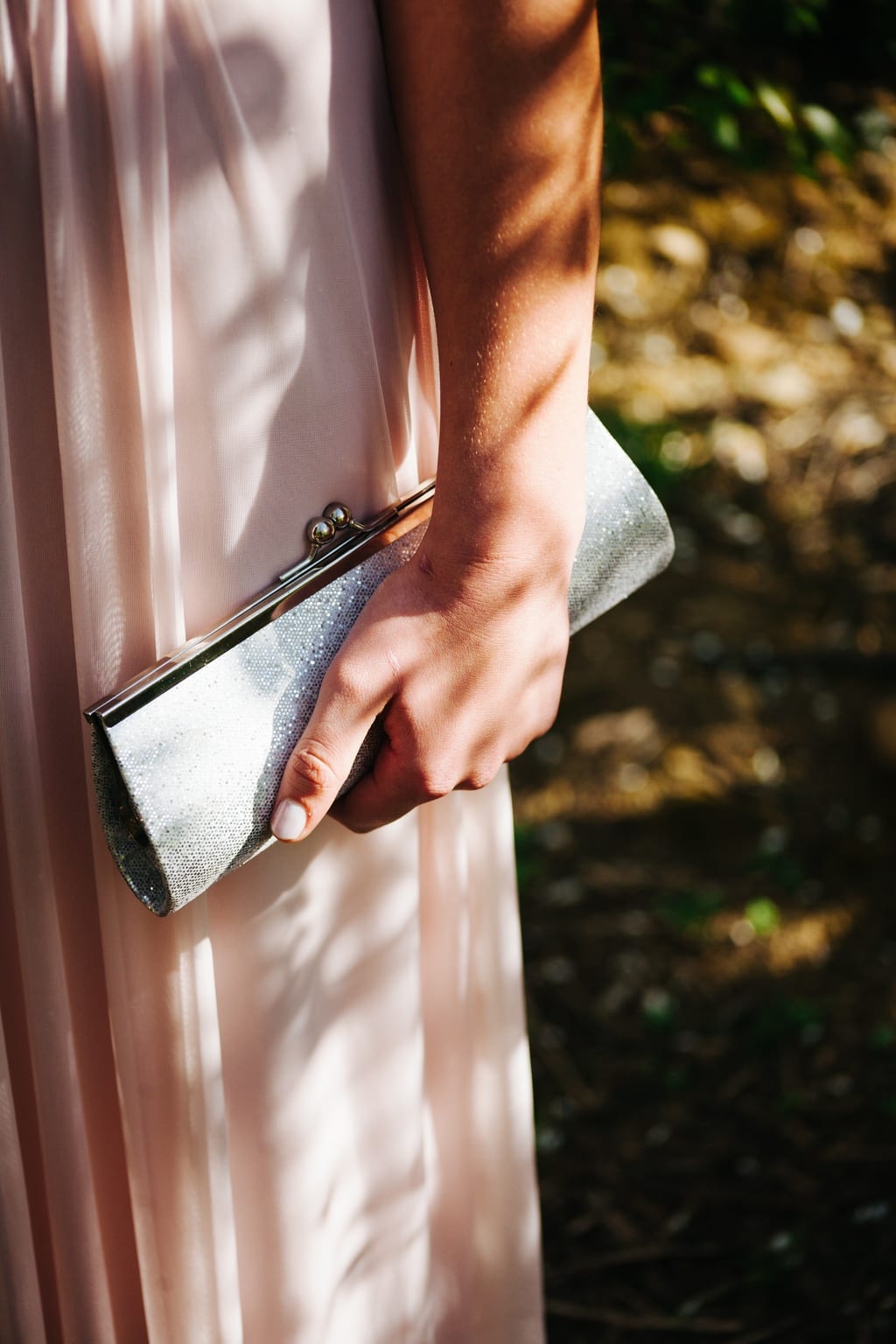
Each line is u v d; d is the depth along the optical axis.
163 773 0.83
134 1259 1.08
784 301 4.55
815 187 4.74
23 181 0.85
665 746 3.10
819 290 4.59
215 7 0.81
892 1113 2.18
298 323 0.87
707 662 3.36
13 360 0.87
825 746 3.11
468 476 0.86
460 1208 1.22
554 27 0.81
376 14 0.87
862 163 4.67
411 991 1.07
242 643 0.88
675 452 3.99
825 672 3.32
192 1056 0.97
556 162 0.83
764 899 2.70
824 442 4.06
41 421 0.89
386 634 0.87
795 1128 2.17
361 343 0.90
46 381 0.89
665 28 1.78
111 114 0.82
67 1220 0.99
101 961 1.01
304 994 1.00
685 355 4.33
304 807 0.87
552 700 0.96
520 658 0.91
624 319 4.39
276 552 0.91
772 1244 1.93
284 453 0.89
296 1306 1.06
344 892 1.01
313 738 0.87
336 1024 1.04
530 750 3.10
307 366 0.88
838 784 3.00
